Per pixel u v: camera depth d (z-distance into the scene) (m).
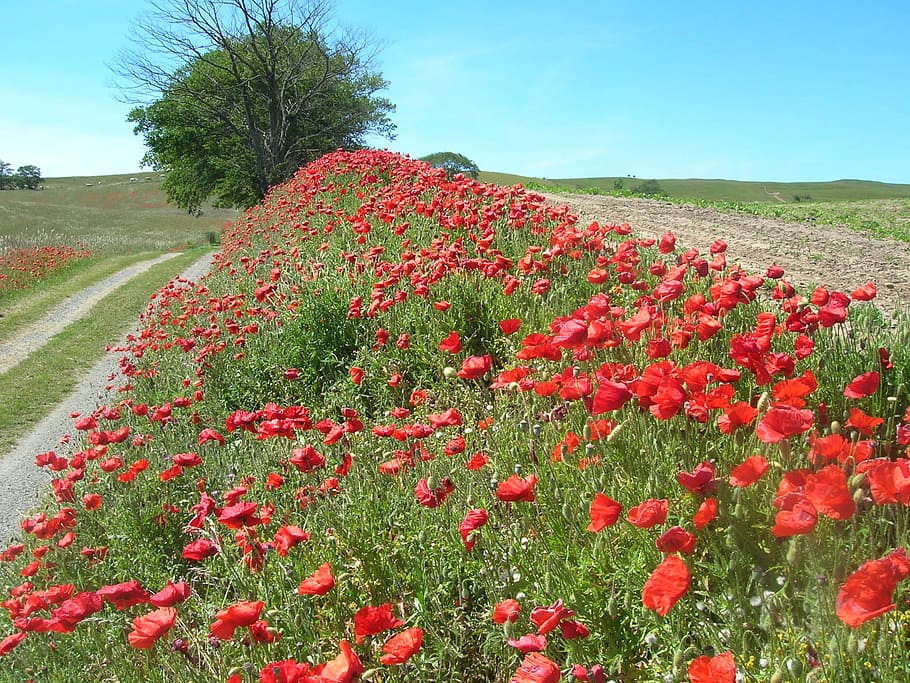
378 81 44.34
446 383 5.88
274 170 40.16
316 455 3.97
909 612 2.22
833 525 2.44
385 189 12.23
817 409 3.52
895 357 3.77
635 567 2.67
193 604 4.02
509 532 3.22
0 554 5.00
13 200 79.88
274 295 8.94
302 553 3.66
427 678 2.94
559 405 3.84
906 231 13.30
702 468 2.49
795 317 3.79
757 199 79.00
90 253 33.69
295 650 3.17
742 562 2.52
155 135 42.25
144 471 5.82
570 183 93.38
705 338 3.62
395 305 6.79
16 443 9.94
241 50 40.06
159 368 9.98
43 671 4.03
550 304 6.07
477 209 9.05
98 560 4.90
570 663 2.60
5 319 18.38
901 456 3.27
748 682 2.21
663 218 14.59
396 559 3.61
